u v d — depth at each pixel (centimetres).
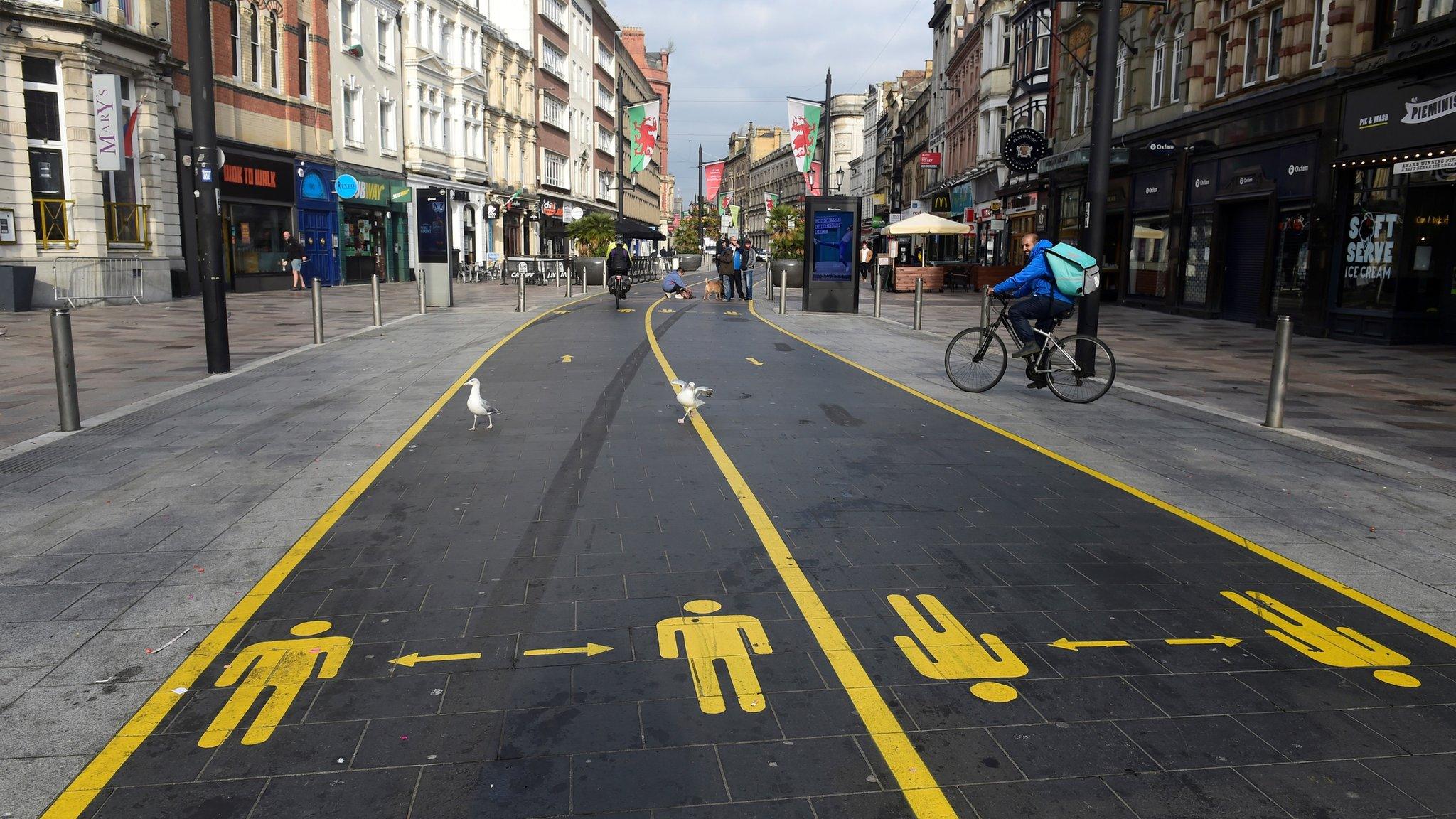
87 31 2180
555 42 6291
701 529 573
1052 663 402
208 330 1158
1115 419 949
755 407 983
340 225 3481
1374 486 695
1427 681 392
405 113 4109
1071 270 1036
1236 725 354
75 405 839
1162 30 2567
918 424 905
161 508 611
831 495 652
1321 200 1797
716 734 342
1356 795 311
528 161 5741
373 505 620
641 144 5006
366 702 364
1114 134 2852
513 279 3966
